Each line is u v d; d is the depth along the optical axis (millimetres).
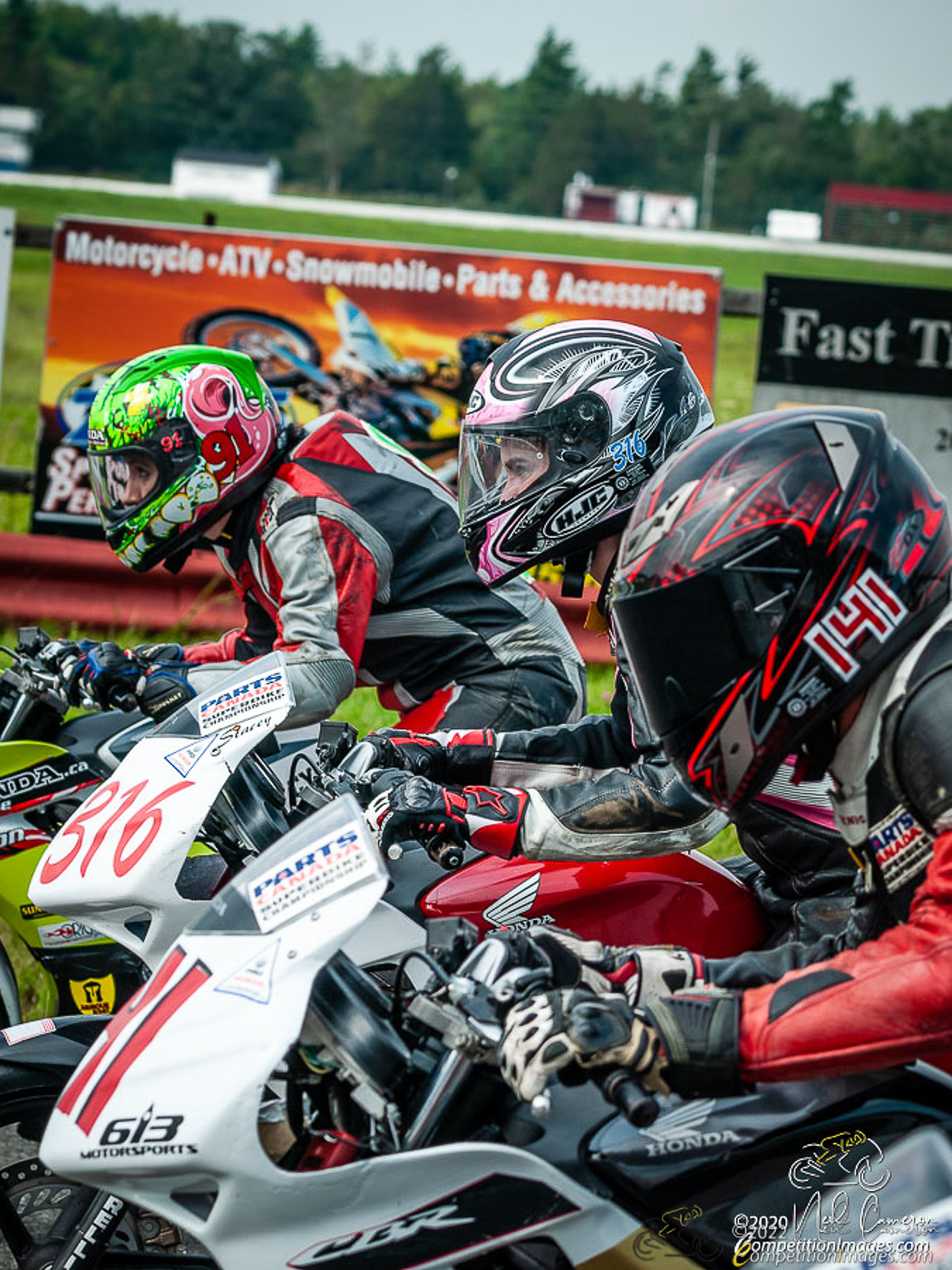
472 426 5871
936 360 15234
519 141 192250
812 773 4047
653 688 4023
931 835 3658
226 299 15422
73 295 15250
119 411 6754
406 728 7414
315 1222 3822
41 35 187750
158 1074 3740
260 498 6996
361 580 6844
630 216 105062
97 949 7051
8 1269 5137
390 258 15398
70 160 185000
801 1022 3580
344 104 193250
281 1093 4465
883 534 3838
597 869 5465
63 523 15398
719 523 3848
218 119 189250
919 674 3727
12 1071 4957
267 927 3854
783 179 182875
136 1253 5117
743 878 5629
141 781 5055
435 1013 3742
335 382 15547
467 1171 3922
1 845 6938
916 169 181625
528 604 7438
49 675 6926
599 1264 4062
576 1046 3547
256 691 5109
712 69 198250
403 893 5488
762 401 15297
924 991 3496
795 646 3832
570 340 5820
